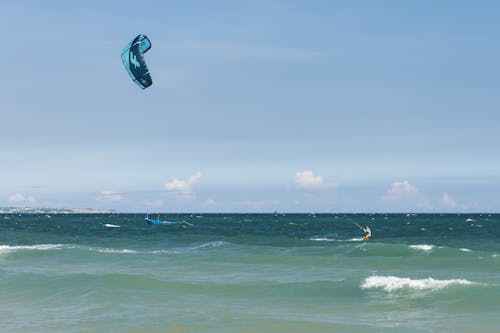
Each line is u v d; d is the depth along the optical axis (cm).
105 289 2798
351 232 9800
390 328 2073
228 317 2222
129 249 5612
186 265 3988
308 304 2541
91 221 17562
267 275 3500
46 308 2405
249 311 2361
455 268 3831
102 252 4731
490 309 2397
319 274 3547
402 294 2677
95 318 2197
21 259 4419
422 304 2500
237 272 3634
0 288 2869
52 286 2883
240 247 5562
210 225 13875
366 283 2889
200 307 2427
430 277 3434
